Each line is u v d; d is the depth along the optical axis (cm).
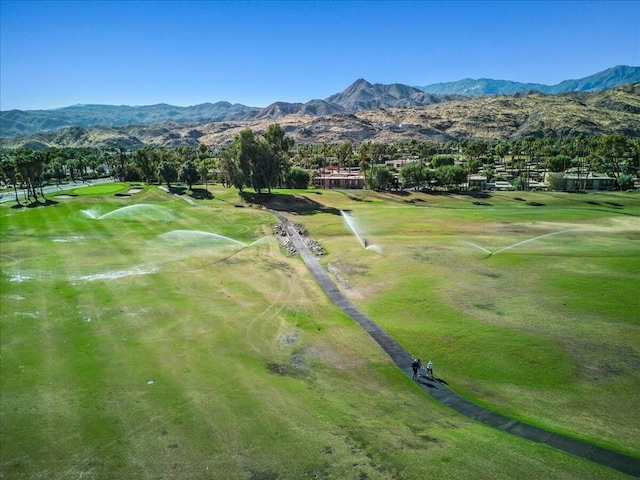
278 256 6438
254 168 11456
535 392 2956
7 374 2995
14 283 4894
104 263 5769
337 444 2322
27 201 10425
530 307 4350
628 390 2948
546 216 9356
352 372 3200
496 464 2173
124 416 2550
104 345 3472
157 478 2073
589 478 2097
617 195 12456
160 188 12838
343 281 5328
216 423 2492
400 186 14512
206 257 6253
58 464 2166
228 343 3578
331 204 11100
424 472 2105
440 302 4544
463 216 9419
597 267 5550
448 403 2831
